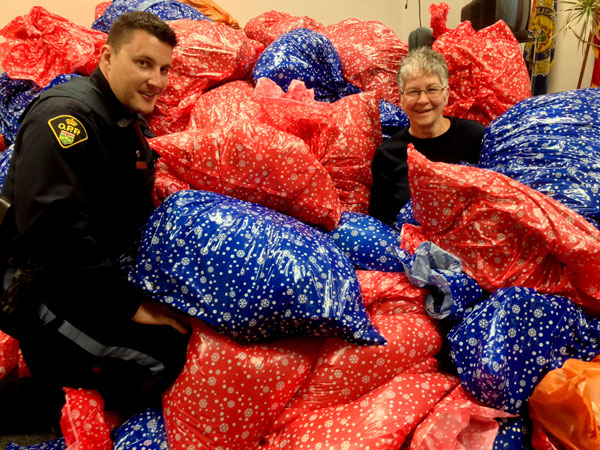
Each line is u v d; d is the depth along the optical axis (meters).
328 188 1.88
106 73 1.50
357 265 1.85
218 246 1.49
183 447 1.48
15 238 1.41
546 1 3.95
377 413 1.43
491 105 2.71
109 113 1.48
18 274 1.41
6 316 1.43
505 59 2.69
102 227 1.54
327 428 1.43
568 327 1.59
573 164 1.86
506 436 1.48
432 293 1.71
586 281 1.62
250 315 1.45
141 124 1.81
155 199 1.81
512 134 2.08
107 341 1.49
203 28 2.68
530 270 1.66
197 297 1.48
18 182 1.35
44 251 1.38
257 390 1.47
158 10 3.00
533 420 1.51
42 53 2.60
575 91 2.21
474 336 1.54
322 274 1.49
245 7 4.10
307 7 4.29
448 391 1.56
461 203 1.69
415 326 1.63
